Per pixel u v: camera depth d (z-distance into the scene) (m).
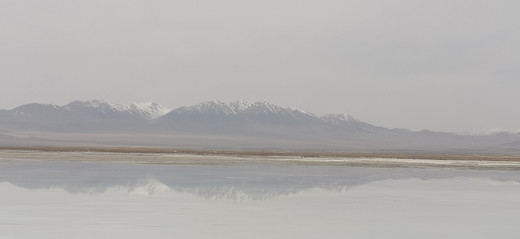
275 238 18.20
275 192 31.64
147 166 56.41
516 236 18.89
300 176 44.34
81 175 42.22
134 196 28.69
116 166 55.94
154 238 17.80
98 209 23.75
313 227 20.17
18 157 77.88
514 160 106.81
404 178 43.72
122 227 19.55
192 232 18.86
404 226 20.55
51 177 39.97
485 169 61.81
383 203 26.98
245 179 40.25
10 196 28.12
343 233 19.14
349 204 26.50
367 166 64.31
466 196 30.52
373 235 18.86
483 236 18.88
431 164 74.25
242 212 23.50
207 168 54.00
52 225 19.78
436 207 25.70
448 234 19.14
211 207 24.89
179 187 33.66
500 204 27.03
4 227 19.31
